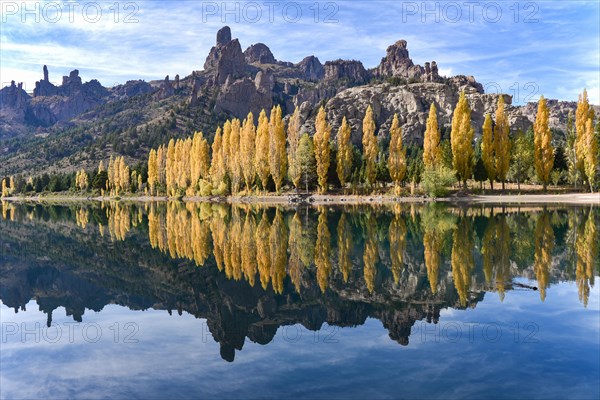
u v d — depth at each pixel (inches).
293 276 749.9
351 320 508.1
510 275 696.4
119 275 834.8
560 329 450.6
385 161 3981.3
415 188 3312.0
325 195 3484.3
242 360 398.9
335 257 904.3
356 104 7194.9
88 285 759.7
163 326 520.4
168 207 3147.1
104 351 439.5
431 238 1115.9
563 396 313.9
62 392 348.8
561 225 1314.0
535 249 914.1
